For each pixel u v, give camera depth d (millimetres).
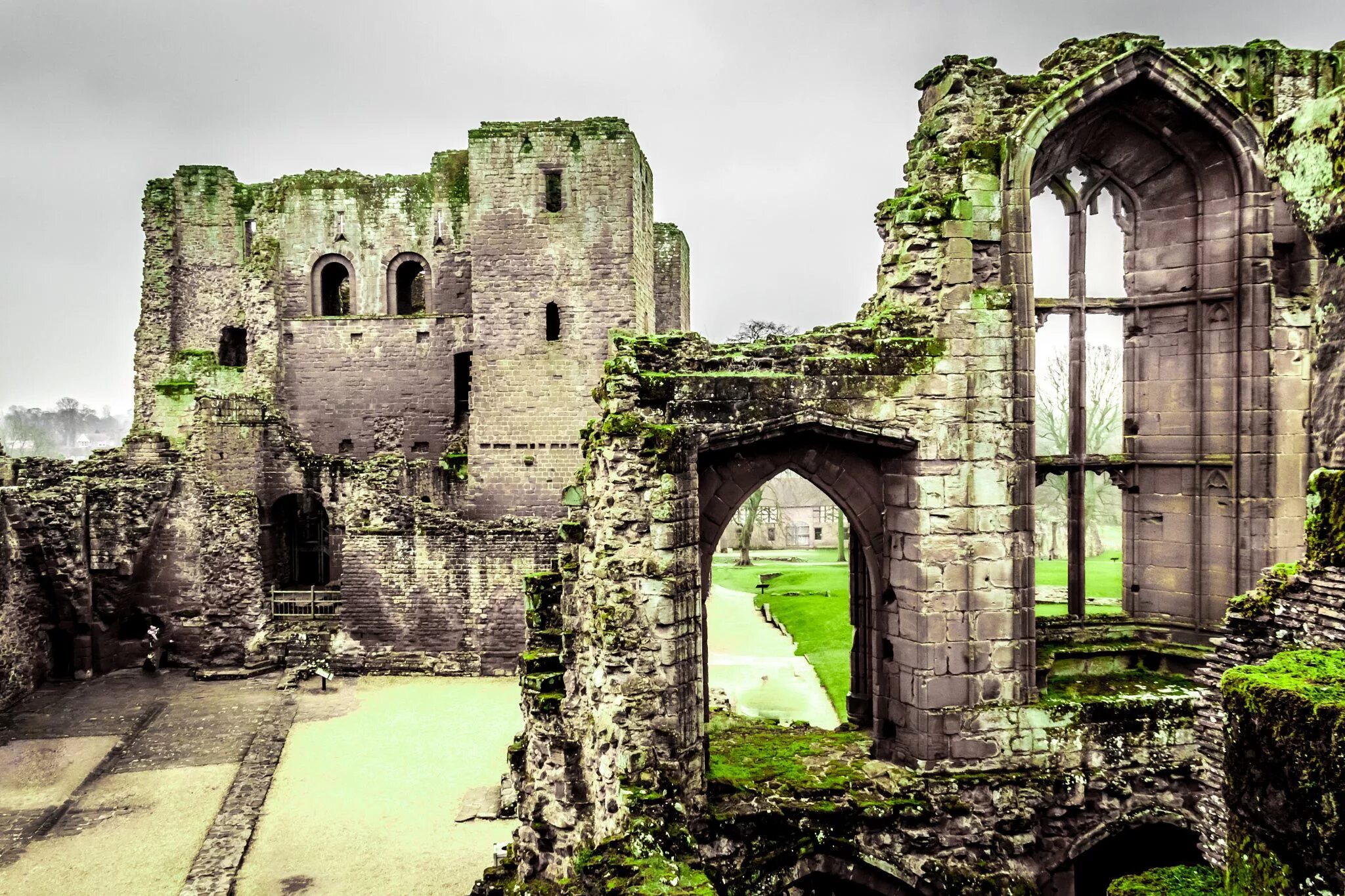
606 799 11484
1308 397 13844
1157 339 14922
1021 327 13156
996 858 12875
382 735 24078
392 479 31281
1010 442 13172
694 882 9305
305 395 41531
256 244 42062
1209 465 14266
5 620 26703
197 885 15953
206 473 31844
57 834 18062
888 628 13672
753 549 69250
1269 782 4934
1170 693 13633
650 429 11664
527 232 37125
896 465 13367
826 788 12625
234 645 31000
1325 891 4551
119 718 25344
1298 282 13883
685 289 50969
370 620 30609
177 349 43906
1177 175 14484
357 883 16266
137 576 31062
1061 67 13648
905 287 13461
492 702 27109
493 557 30125
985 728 13094
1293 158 6180
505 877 13039
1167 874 8578
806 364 12734
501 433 37281
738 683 23344
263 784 20547
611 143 36844
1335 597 7645
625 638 11438
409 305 43844
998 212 13297
